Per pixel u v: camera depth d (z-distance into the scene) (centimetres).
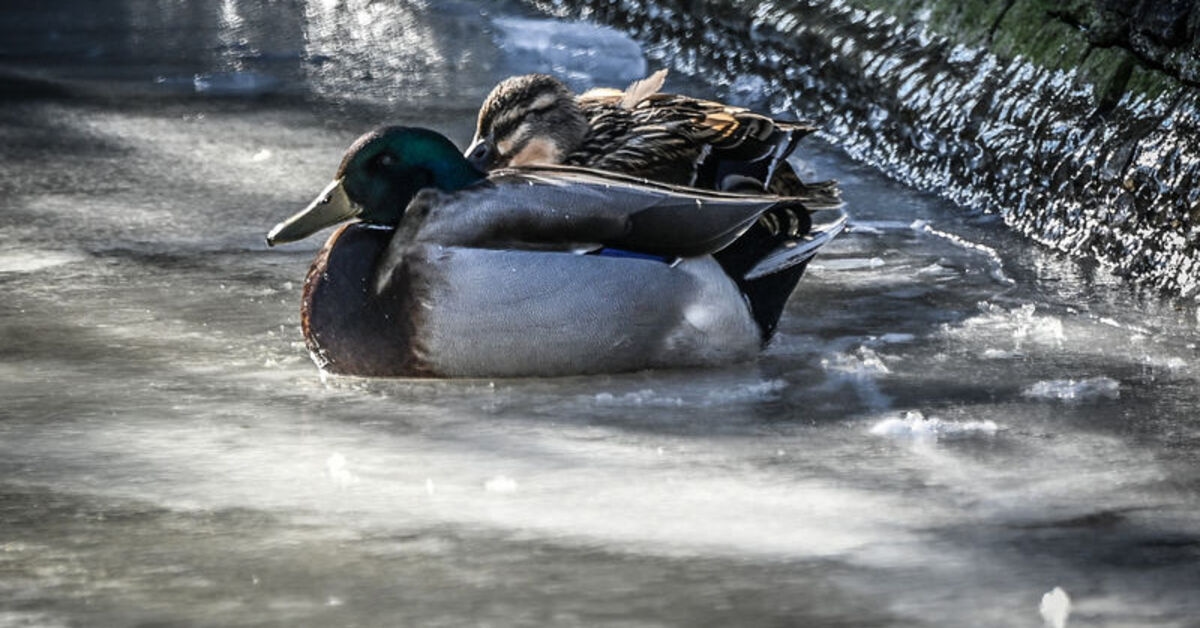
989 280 1479
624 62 2311
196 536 953
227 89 2189
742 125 1396
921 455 1080
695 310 1225
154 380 1231
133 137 1967
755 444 1103
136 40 2453
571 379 1225
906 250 1566
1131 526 966
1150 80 1559
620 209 1201
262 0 2719
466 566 912
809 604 866
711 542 943
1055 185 1596
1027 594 878
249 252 1563
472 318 1189
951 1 1867
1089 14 1669
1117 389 1208
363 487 1027
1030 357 1281
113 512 988
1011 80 1720
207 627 841
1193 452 1083
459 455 1083
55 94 2155
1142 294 1434
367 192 1221
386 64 2316
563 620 848
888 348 1305
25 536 954
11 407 1172
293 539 948
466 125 2023
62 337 1328
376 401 1184
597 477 1044
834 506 995
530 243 1195
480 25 2527
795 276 1272
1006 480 1036
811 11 2089
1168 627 841
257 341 1322
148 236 1608
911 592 880
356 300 1209
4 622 848
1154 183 1486
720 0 2238
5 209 1683
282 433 1123
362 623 845
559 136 1445
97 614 857
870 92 1911
